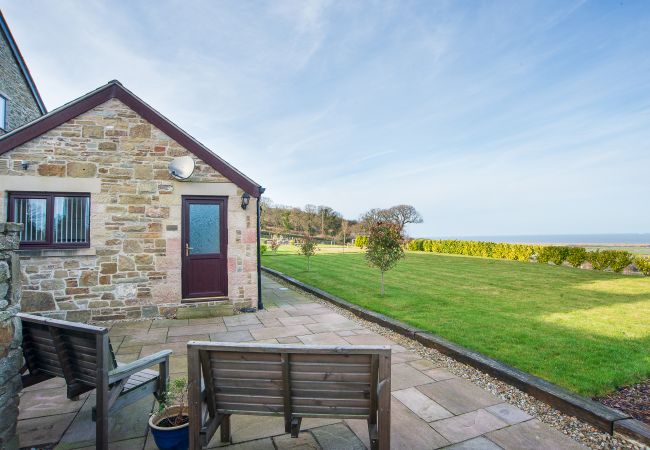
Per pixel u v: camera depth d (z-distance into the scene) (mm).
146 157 6473
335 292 8766
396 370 4074
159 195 6539
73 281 6059
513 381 3574
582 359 4152
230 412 2309
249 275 7148
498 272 12961
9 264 2186
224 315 6730
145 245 6449
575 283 10352
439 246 24516
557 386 3336
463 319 5992
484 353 4348
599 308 6938
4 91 9008
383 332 5609
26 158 5844
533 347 4566
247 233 7152
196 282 6832
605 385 3447
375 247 8273
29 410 3174
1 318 2107
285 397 2168
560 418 2984
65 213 6109
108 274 6238
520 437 2717
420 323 5668
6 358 2152
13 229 2205
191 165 6438
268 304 7805
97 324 6137
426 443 2635
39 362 2852
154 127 6531
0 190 5688
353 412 2205
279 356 2102
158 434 2367
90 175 6164
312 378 2135
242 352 2115
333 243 40094
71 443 2650
